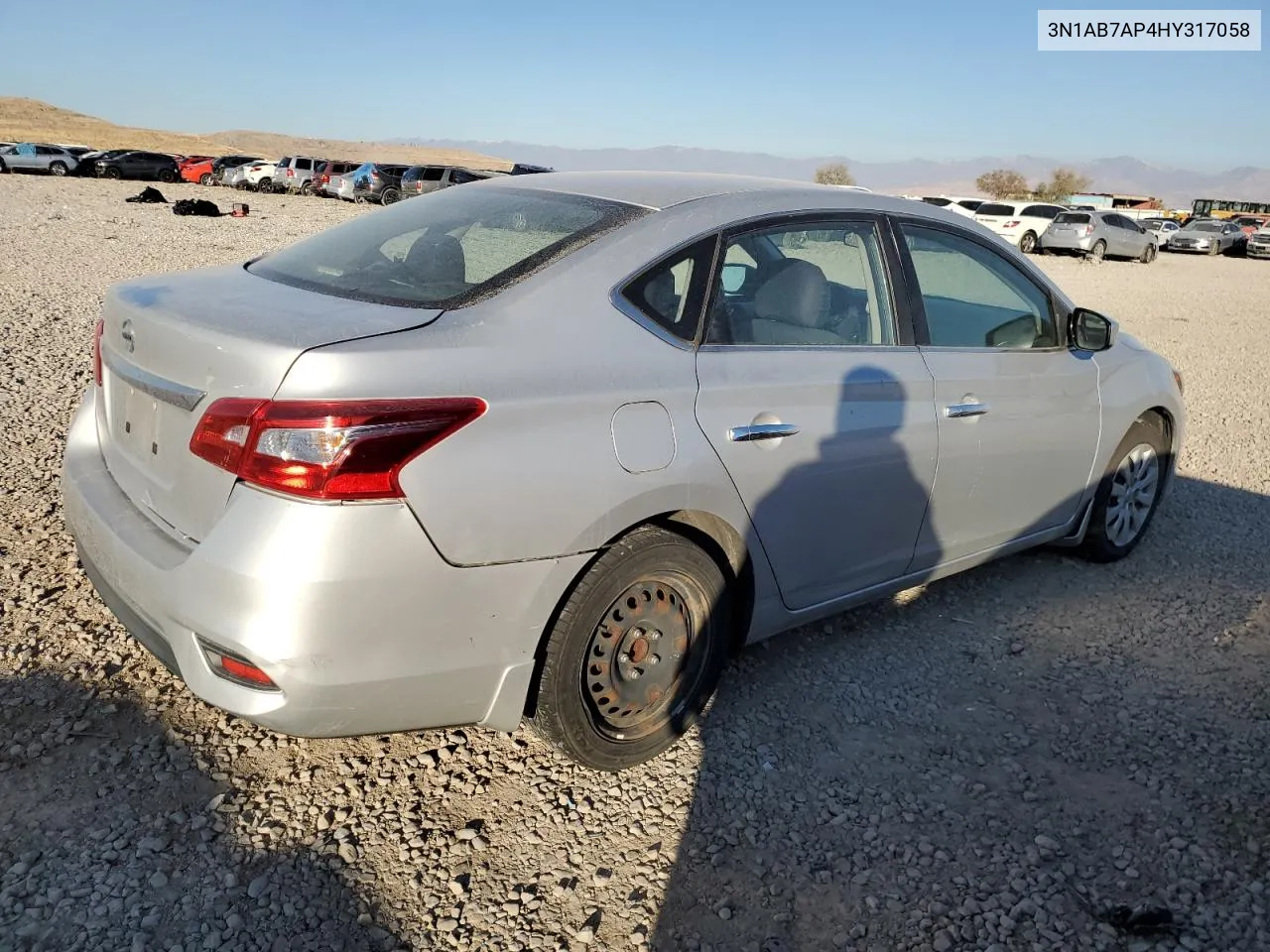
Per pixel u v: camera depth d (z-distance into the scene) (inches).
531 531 99.2
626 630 114.2
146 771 111.7
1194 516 227.8
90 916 91.3
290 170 1684.3
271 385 91.4
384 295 110.5
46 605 144.3
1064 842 111.5
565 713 109.7
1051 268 1037.2
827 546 132.6
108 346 119.8
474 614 98.1
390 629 93.7
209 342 96.9
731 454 115.6
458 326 101.5
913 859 107.5
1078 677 149.1
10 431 218.8
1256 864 109.3
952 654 154.3
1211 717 139.7
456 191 141.7
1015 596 177.2
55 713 119.8
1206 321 621.3
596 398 104.3
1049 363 162.9
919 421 138.2
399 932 93.3
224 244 695.1
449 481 94.0
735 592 127.2
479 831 107.4
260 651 90.5
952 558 155.1
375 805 110.0
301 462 89.5
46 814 103.6
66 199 1109.1
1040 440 160.9
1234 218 1947.6
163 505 104.0
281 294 112.7
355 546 90.4
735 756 123.7
